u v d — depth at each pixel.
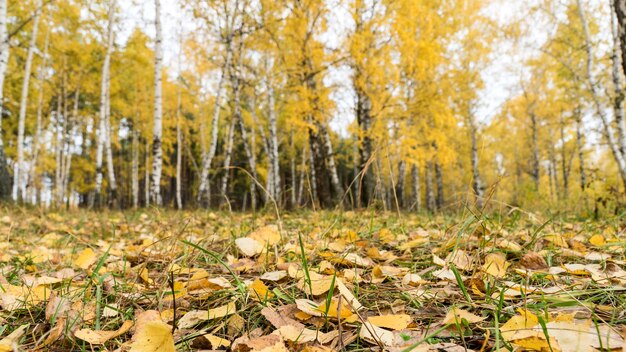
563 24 10.84
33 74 14.17
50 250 2.26
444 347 0.81
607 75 10.76
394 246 2.17
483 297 1.15
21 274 1.68
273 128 11.45
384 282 1.40
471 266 1.46
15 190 15.11
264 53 10.41
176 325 0.97
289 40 8.30
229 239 2.25
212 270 1.66
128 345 0.87
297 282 1.27
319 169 9.18
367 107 9.23
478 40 12.96
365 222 3.01
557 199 5.54
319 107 8.10
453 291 1.21
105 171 24.78
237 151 23.52
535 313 0.94
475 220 1.62
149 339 0.80
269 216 4.41
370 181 8.82
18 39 12.38
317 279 1.23
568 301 0.98
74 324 1.02
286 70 8.43
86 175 23.09
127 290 1.33
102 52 13.26
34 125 16.86
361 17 7.85
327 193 9.09
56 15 11.82
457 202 1.81
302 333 0.88
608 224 2.89
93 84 14.80
